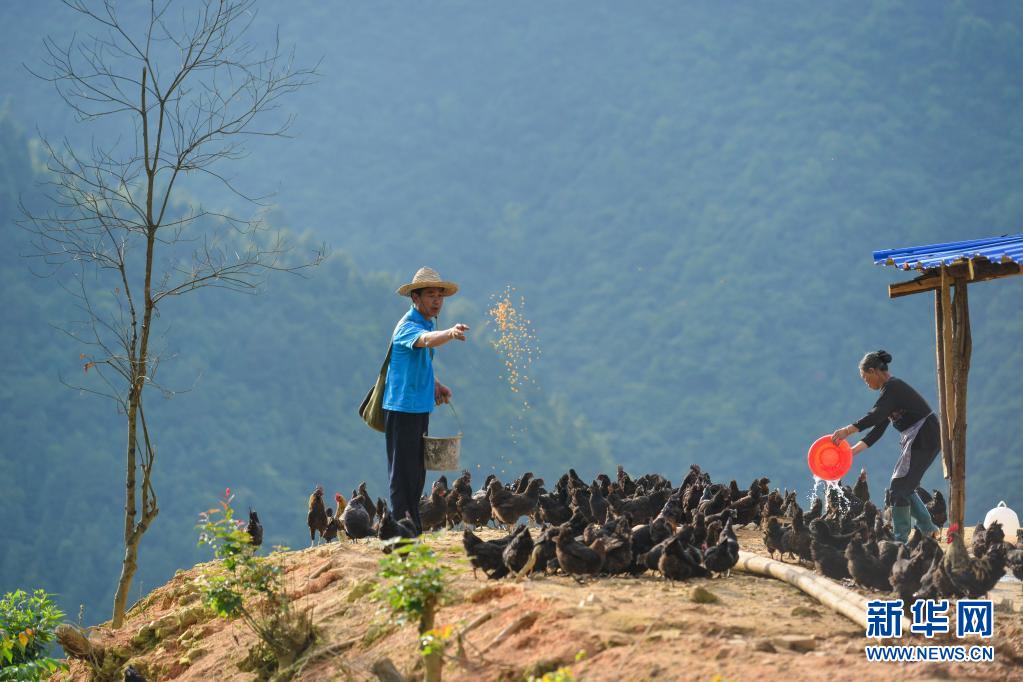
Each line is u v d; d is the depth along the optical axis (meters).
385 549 23.88
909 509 29.16
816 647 17.72
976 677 16.58
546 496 33.06
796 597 21.53
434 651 17.55
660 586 21.56
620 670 16.12
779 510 32.31
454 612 20.47
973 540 29.92
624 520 23.67
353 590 23.28
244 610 22.78
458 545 26.42
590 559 21.62
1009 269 26.23
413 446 25.00
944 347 26.97
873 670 16.25
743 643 17.31
